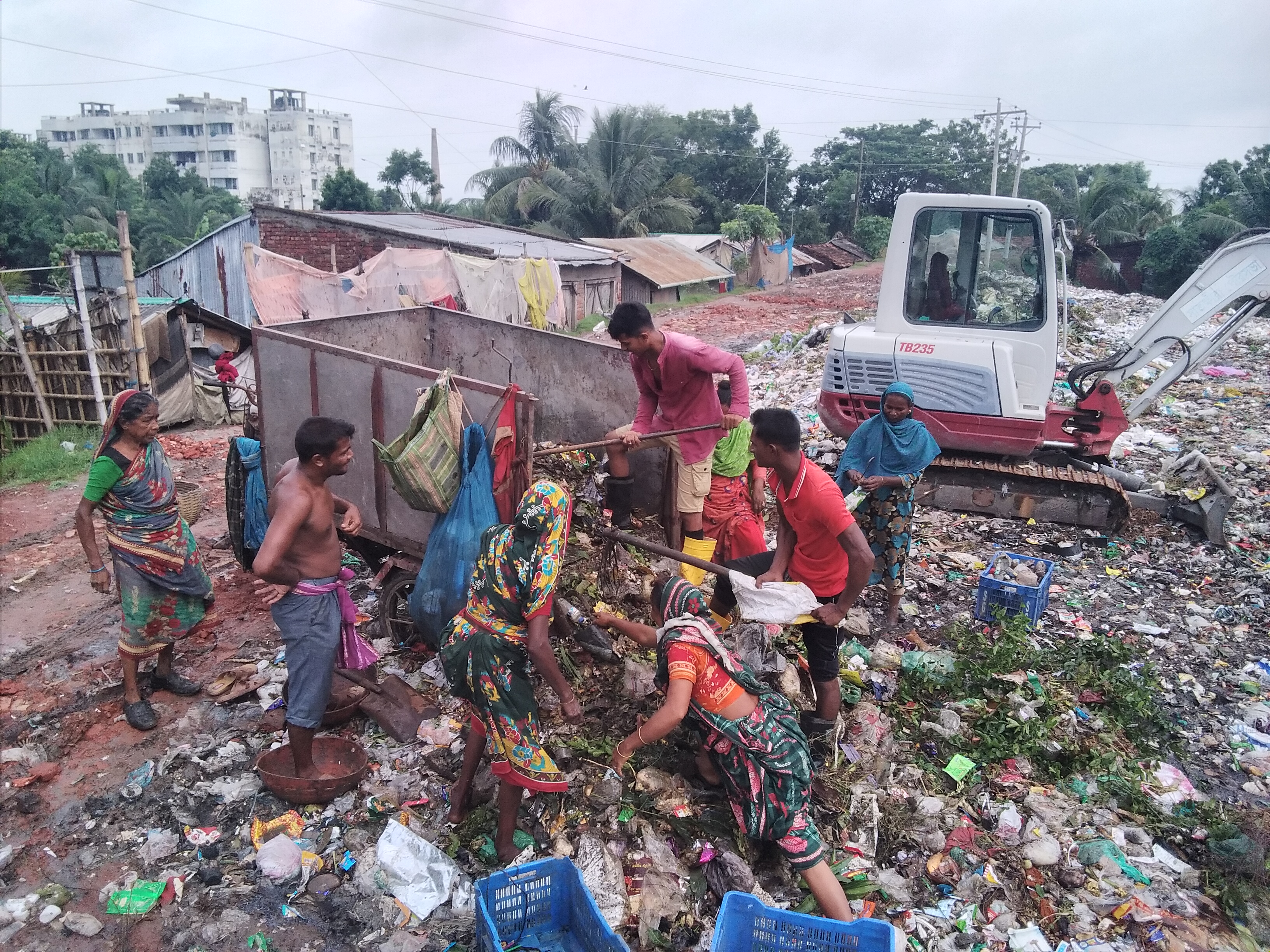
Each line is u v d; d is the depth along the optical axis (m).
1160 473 8.68
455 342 7.51
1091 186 39.38
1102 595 6.59
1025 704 4.77
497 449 4.66
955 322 7.56
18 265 40.81
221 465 11.09
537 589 3.46
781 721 3.57
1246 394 12.04
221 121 97.69
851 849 3.85
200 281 22.27
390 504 5.38
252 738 4.72
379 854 3.77
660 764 4.22
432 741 4.55
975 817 4.11
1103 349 14.55
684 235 41.34
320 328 6.83
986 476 7.69
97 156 59.66
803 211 63.75
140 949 3.46
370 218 25.48
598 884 3.55
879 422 5.63
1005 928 3.53
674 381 5.23
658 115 45.16
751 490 5.87
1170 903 3.66
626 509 5.61
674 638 3.57
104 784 4.43
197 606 5.05
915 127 70.50
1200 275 7.36
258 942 3.46
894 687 5.08
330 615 4.06
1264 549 7.28
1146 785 4.43
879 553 5.84
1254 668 5.60
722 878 3.62
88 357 13.03
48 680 5.53
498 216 43.72
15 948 3.46
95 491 4.54
